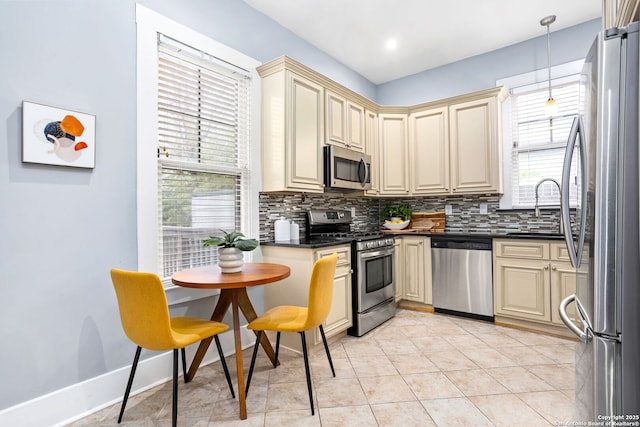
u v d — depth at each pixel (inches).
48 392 64.4
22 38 61.6
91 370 70.3
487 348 98.3
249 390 76.5
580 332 42.3
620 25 46.1
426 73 159.2
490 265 119.5
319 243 101.2
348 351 97.8
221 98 99.3
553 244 107.0
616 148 35.5
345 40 131.0
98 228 71.7
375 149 149.1
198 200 94.2
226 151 101.0
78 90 68.8
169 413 68.2
